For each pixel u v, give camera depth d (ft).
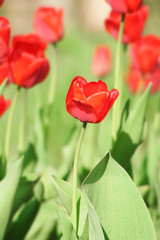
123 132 5.12
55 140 7.48
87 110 4.40
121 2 5.05
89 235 4.57
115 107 5.13
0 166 5.14
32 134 6.06
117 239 4.59
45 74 5.10
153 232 4.58
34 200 5.05
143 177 5.98
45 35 5.99
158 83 6.63
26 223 5.02
